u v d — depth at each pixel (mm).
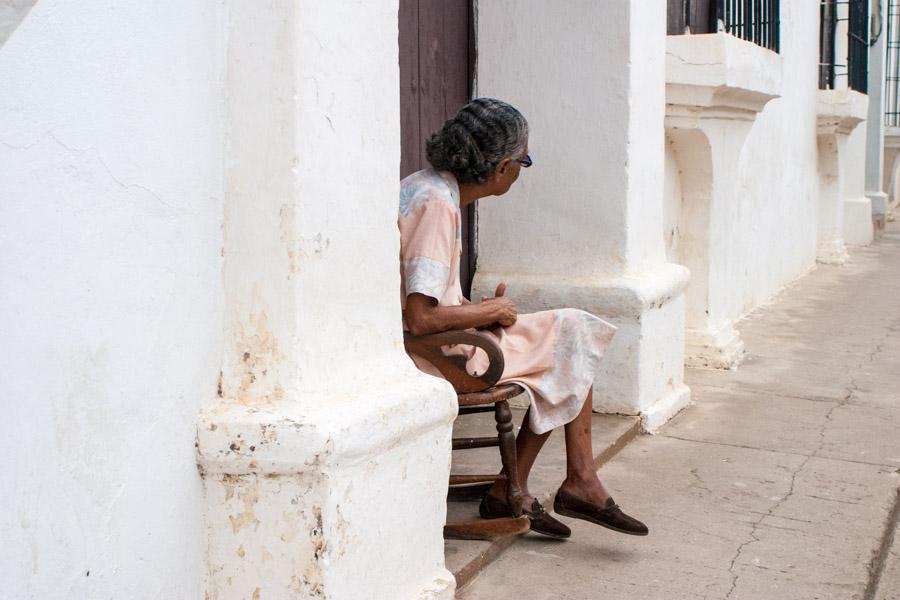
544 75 4840
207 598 2406
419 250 3123
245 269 2381
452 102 4965
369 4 2545
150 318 2170
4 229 1803
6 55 1790
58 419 1940
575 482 3373
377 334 2662
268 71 2318
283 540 2328
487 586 3176
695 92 5496
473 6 5023
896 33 18109
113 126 2041
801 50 9914
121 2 2047
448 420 2809
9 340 1823
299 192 2328
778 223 9258
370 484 2461
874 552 3508
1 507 1822
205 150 2318
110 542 2086
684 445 4684
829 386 5844
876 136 15281
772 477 4266
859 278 10375
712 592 3174
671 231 6086
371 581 2498
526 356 3334
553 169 4867
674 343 5215
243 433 2293
